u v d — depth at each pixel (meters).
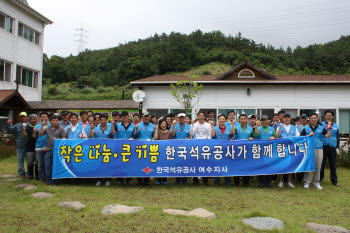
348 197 5.53
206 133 6.59
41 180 6.64
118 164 6.18
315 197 5.50
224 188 6.12
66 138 6.54
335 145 6.73
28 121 7.27
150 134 6.62
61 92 40.59
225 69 62.62
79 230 3.68
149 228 3.73
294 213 4.50
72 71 53.16
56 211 4.36
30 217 4.11
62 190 5.70
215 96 13.54
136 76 52.94
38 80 17.94
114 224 3.85
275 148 6.27
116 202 4.88
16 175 7.54
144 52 64.94
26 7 16.22
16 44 15.88
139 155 6.19
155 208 4.51
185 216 4.14
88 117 6.59
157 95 13.69
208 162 6.18
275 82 12.91
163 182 6.73
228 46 80.12
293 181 7.25
